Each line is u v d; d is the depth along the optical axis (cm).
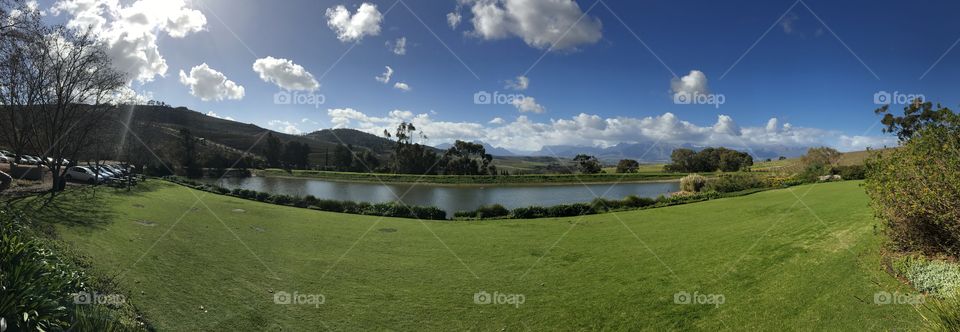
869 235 1099
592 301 995
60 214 1548
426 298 1024
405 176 7394
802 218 1580
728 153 7800
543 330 852
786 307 830
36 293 536
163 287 925
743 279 1037
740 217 1920
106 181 3359
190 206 2355
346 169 9794
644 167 10619
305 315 888
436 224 2236
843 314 746
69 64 2267
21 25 1997
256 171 8750
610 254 1434
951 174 789
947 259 809
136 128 4494
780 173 4328
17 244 630
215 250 1322
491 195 5131
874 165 1011
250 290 998
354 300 991
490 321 896
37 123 2344
